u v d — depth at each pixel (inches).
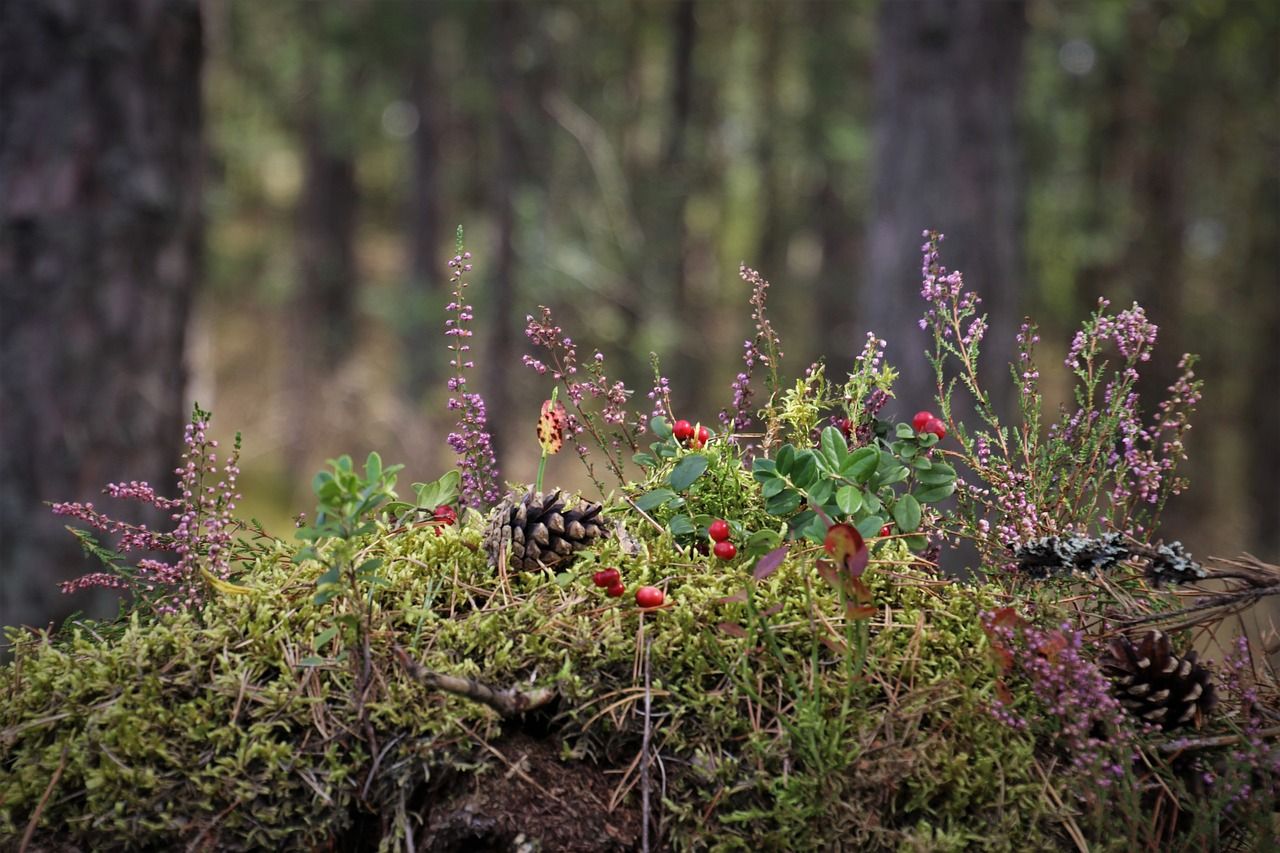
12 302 146.6
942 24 235.9
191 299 161.5
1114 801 56.1
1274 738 59.2
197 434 62.6
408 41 510.0
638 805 54.7
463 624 59.3
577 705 56.3
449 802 53.6
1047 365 472.1
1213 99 498.0
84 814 53.1
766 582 62.4
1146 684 58.2
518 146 472.4
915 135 238.1
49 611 144.7
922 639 60.4
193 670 57.1
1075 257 465.7
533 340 70.6
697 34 691.4
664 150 641.0
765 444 71.7
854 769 54.6
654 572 63.5
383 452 563.2
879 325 236.7
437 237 593.9
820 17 623.2
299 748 54.9
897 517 62.7
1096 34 480.4
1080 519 67.4
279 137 693.9
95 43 148.4
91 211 148.9
